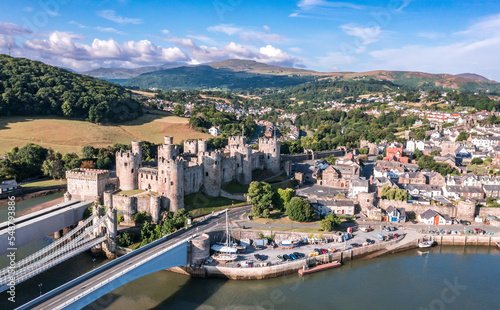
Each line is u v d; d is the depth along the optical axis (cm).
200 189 17688
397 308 11056
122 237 13712
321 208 17500
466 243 15662
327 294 11712
